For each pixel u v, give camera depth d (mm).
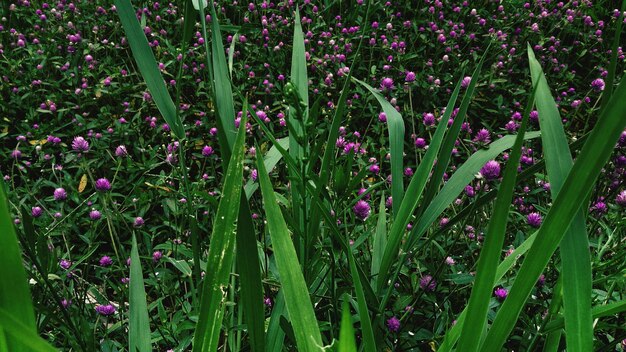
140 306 744
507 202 409
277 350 730
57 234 1274
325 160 751
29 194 1364
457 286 1097
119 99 1740
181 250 1129
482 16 2260
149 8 2229
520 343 983
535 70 561
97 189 1121
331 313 988
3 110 1735
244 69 1885
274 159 918
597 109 1798
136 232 1330
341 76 1807
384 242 921
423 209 792
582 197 401
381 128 1631
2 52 1954
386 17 2227
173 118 772
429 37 2166
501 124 1808
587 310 461
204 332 458
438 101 1819
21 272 275
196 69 1805
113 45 1955
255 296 521
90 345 730
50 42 2006
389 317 1016
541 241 424
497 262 426
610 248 1091
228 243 452
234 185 448
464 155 1589
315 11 2186
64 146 1585
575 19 2221
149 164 1502
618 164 1132
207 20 2098
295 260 472
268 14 2297
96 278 1284
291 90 696
